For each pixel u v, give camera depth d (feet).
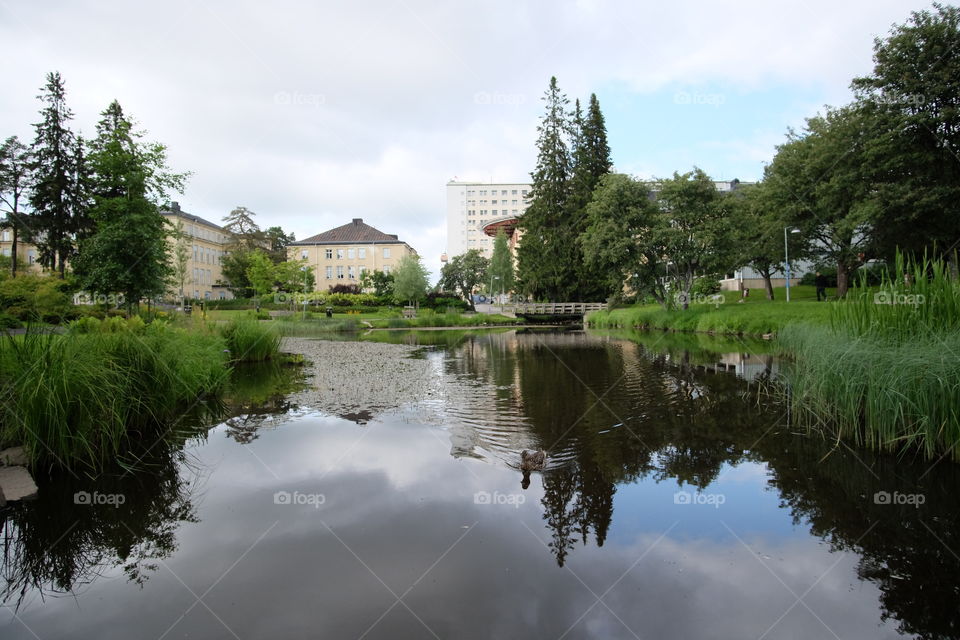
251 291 191.62
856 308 21.18
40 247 89.97
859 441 17.92
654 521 12.05
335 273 220.43
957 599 9.02
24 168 89.97
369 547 10.85
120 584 9.75
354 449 17.47
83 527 12.05
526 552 10.62
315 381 31.63
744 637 7.97
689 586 9.41
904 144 59.36
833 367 19.39
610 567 10.05
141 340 21.40
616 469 15.42
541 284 135.44
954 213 57.62
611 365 38.37
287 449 17.56
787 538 11.27
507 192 411.54
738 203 78.84
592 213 82.48
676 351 47.60
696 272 82.12
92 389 16.57
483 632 8.00
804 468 15.43
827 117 80.07
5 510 13.01
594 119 134.62
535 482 14.44
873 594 9.20
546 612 8.54
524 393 26.99
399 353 50.57
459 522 11.98
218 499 13.50
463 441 18.28
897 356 17.47
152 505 13.21
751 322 61.21
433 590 9.23
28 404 15.24
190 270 203.00
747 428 19.84
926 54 57.67
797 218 82.89
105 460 16.52
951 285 18.81
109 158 48.47
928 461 15.90
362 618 8.43
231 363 39.58
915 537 11.19
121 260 50.14
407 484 14.34
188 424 20.94
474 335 82.07
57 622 8.64
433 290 178.29
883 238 66.28
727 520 12.07
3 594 9.57
